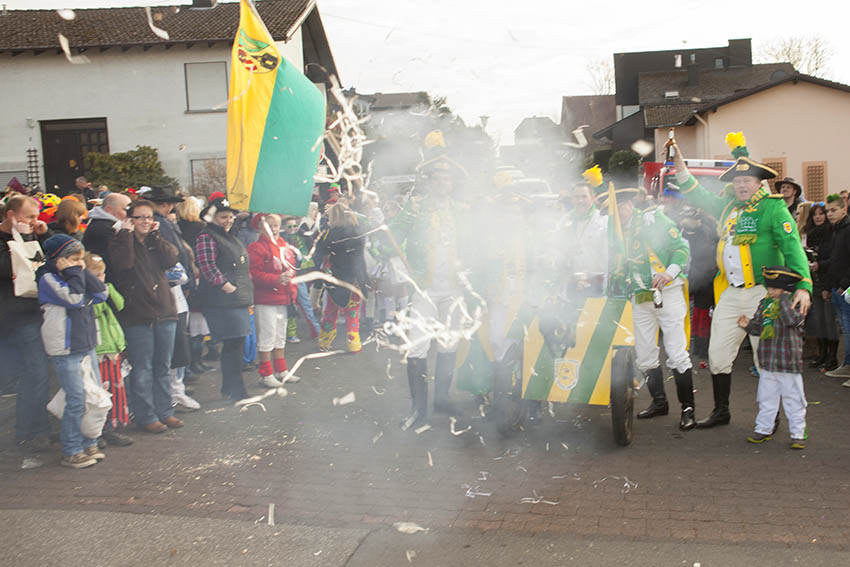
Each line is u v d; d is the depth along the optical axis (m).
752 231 5.39
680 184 5.90
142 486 4.63
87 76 21.48
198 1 22.06
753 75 40.31
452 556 3.64
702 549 3.65
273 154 5.04
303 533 3.93
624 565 3.51
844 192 9.26
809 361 8.34
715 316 5.72
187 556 3.69
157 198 6.73
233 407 6.56
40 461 5.12
